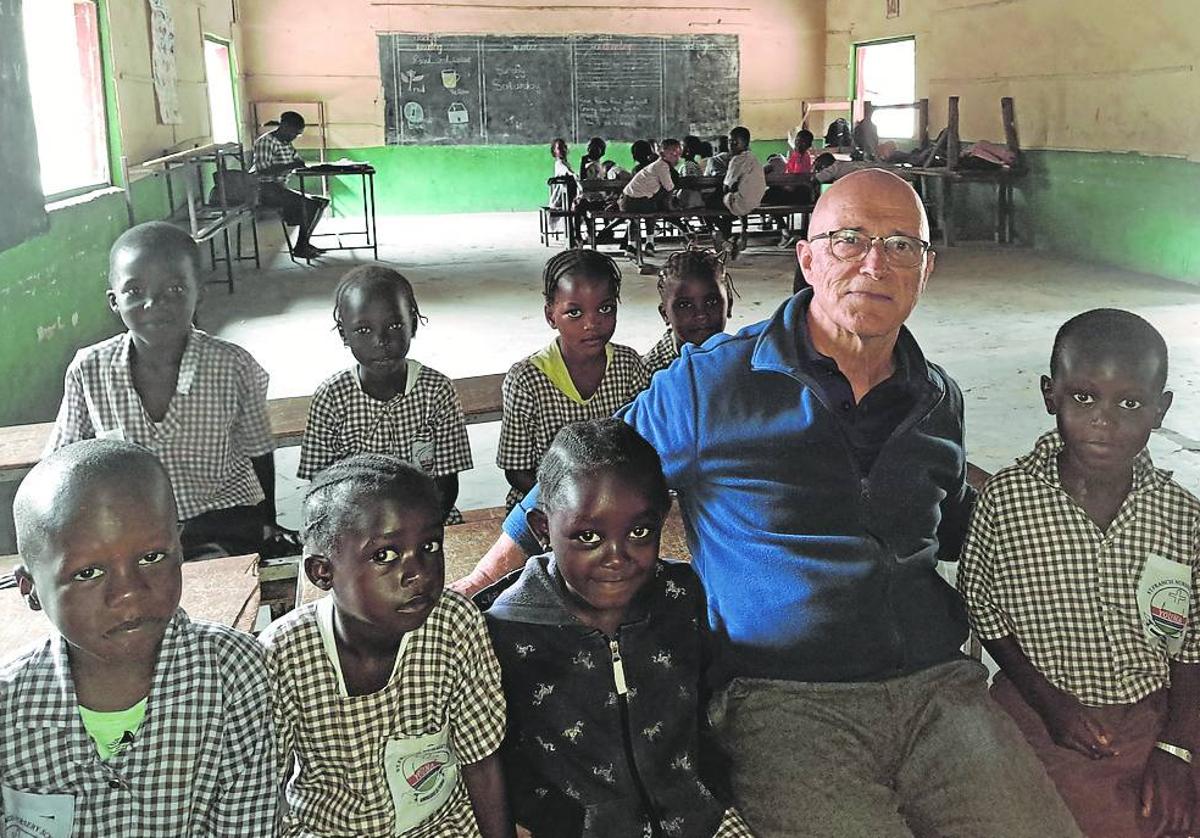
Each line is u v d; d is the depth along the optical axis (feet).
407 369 8.16
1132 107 28.30
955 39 37.58
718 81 47.73
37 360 15.56
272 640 4.36
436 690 4.42
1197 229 26.17
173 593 3.76
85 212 18.79
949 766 4.82
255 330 22.15
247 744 4.10
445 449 8.41
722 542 5.29
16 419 14.24
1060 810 4.67
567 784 4.67
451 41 44.65
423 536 4.09
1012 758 4.82
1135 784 5.30
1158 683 5.40
